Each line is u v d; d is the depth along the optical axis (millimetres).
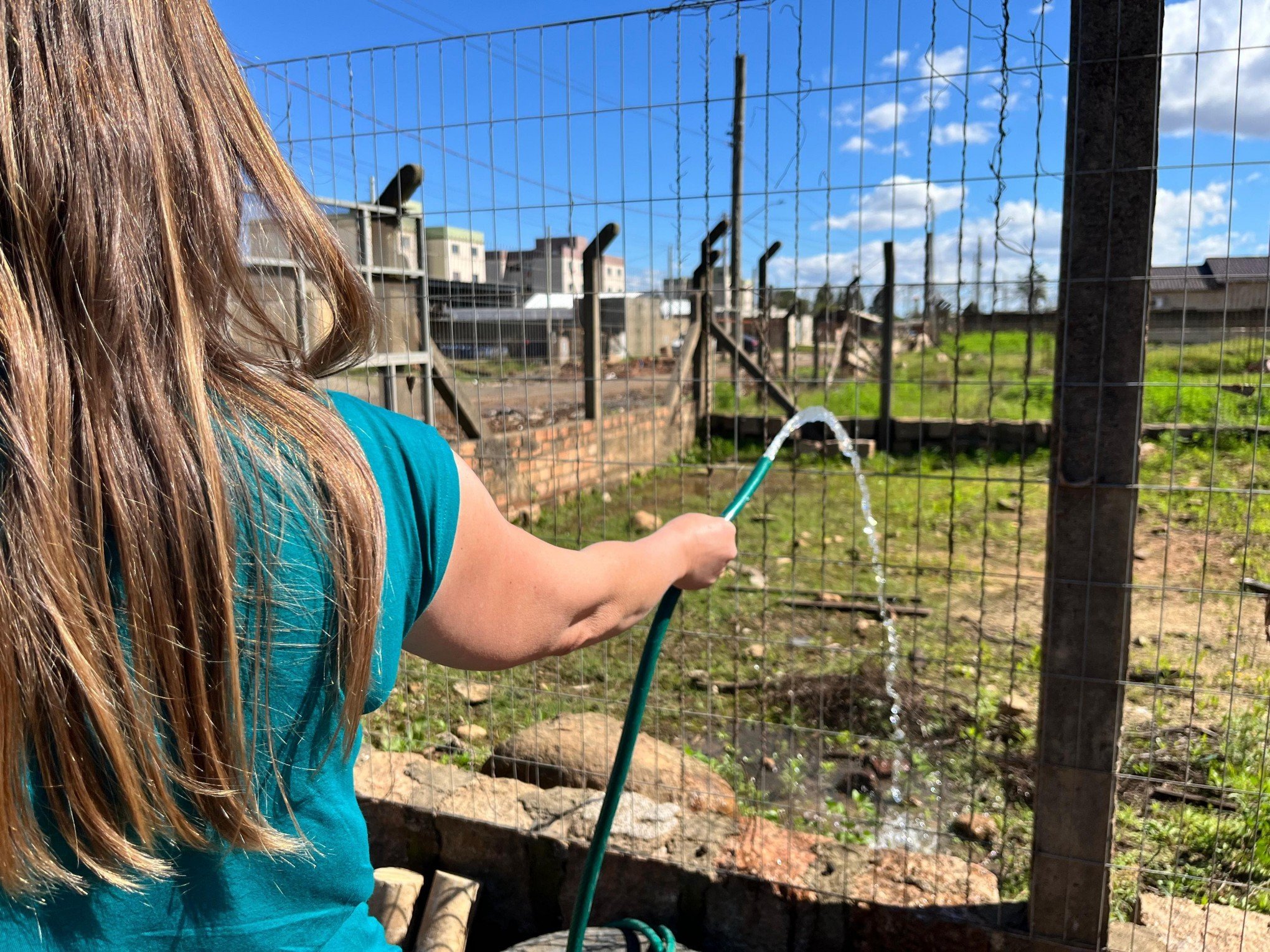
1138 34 1778
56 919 559
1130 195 1827
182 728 537
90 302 516
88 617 498
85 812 515
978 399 13203
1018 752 3697
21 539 479
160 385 533
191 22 615
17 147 510
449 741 3434
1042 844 2131
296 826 633
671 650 4809
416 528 698
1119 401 1902
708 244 2355
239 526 556
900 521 7984
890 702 4152
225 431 564
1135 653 4785
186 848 590
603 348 8594
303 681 597
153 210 550
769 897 2379
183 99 593
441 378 5242
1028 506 8469
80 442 504
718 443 11156
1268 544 6859
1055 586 2018
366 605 613
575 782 3152
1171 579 6160
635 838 2566
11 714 480
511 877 2660
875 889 2332
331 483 601
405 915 2625
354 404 706
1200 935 2320
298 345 704
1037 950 2176
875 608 5492
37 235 510
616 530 6996
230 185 615
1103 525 1962
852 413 11688
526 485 6898
